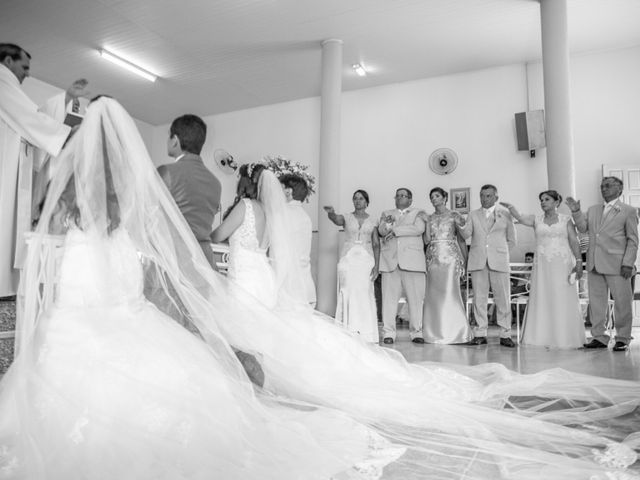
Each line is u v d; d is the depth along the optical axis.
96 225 1.75
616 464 1.68
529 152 8.95
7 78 2.78
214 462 1.47
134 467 1.41
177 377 1.65
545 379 3.02
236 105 11.27
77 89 3.15
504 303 5.76
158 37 8.27
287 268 3.03
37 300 1.82
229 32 8.08
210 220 2.58
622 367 3.97
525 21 7.70
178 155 2.66
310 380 2.50
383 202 9.97
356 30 7.96
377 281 7.82
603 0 7.21
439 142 9.62
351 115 10.38
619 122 8.54
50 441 1.44
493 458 1.72
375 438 1.88
